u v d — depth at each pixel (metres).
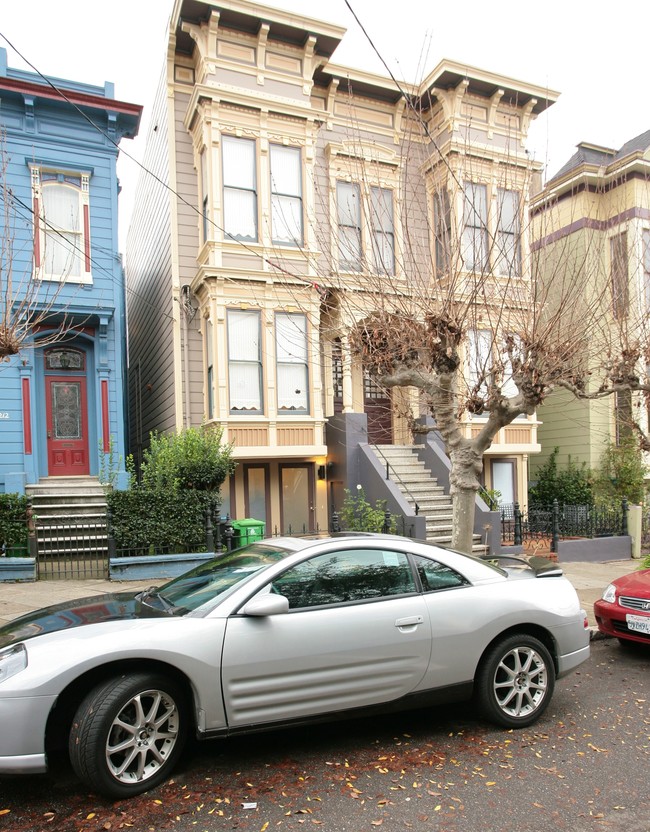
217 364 13.13
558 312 7.83
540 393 7.48
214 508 11.26
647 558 9.73
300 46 14.27
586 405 16.62
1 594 9.02
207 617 4.09
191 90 14.63
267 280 13.58
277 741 4.61
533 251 10.24
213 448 11.78
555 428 18.62
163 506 10.66
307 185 14.11
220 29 13.63
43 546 11.74
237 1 13.23
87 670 3.71
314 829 3.47
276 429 13.58
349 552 4.68
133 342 20.95
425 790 3.90
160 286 15.92
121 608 4.53
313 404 13.92
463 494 7.77
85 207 13.41
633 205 15.12
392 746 4.54
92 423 13.80
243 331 13.55
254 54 13.95
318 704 4.24
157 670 3.93
